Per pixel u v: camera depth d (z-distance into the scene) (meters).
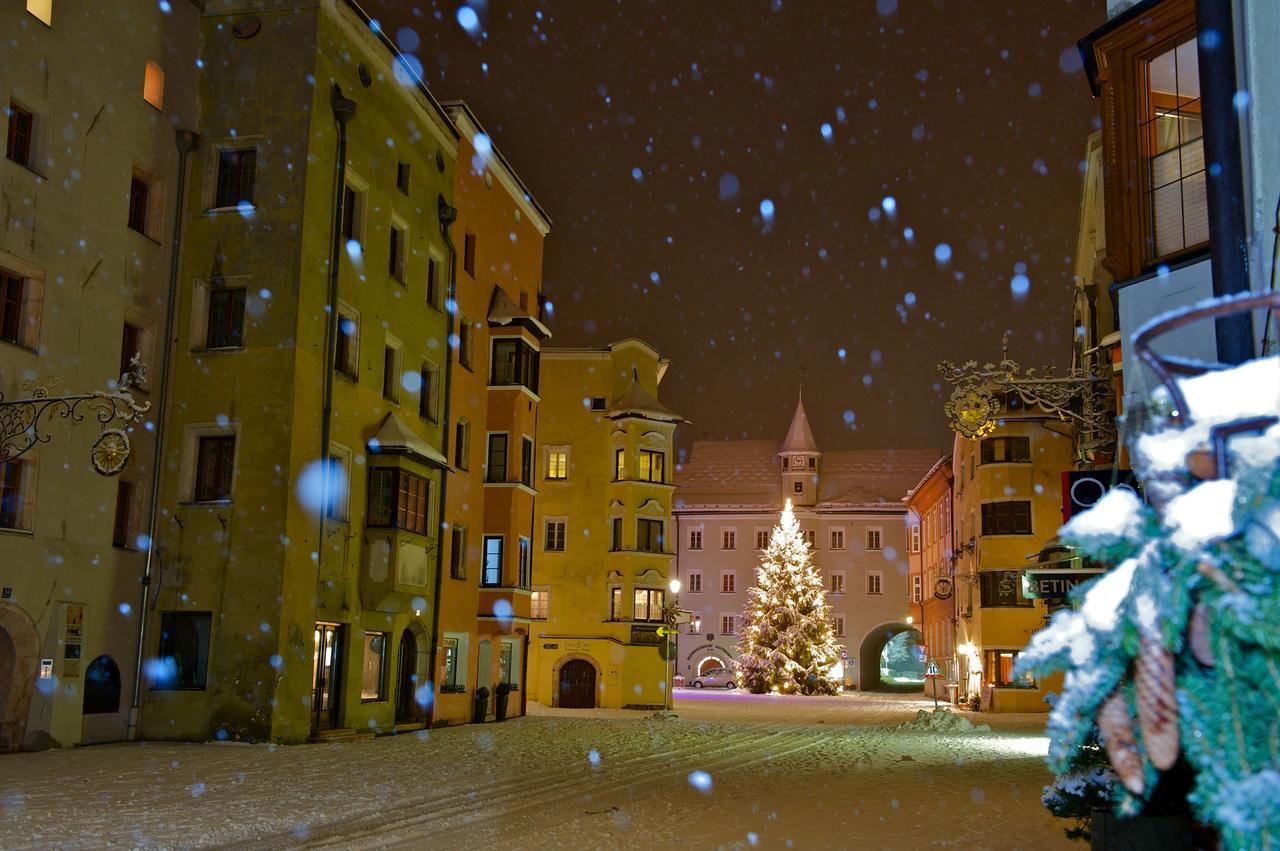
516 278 43.22
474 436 38.25
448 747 25.16
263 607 25.19
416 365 33.19
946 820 12.86
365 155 29.97
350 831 11.78
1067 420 19.39
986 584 52.47
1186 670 2.73
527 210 44.53
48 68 23.00
